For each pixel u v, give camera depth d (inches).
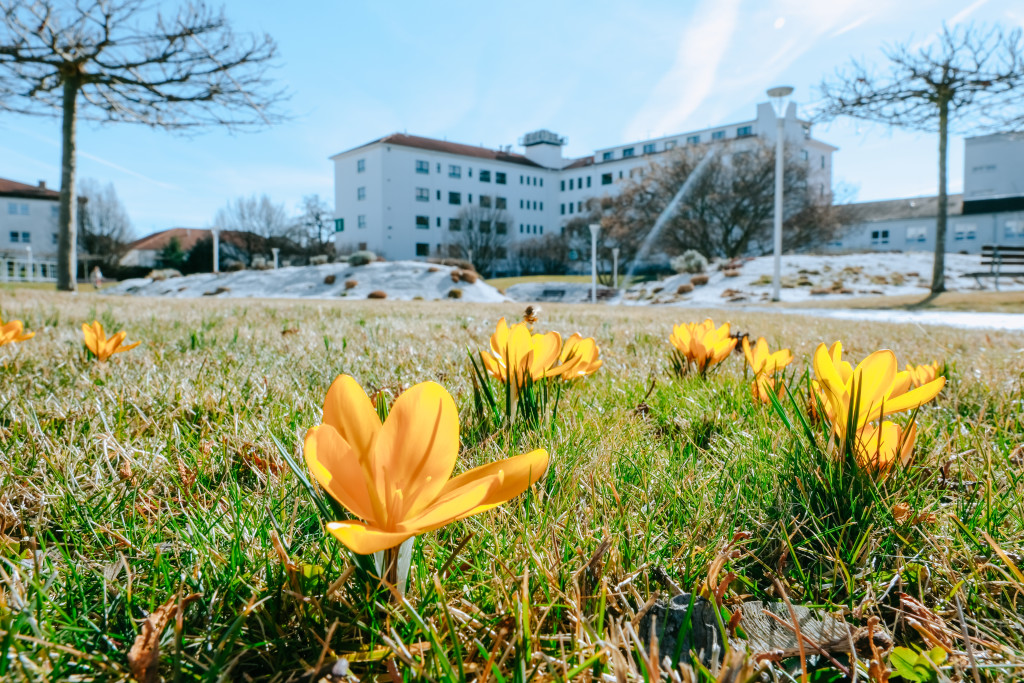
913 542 38.1
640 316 333.1
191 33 617.3
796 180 1518.2
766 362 71.5
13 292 464.1
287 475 44.8
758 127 2244.1
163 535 36.9
